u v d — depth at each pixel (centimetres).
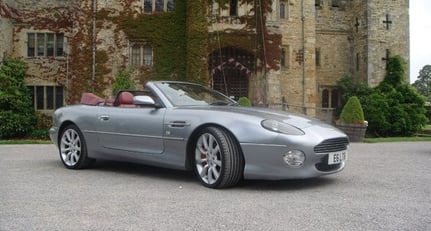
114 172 716
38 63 2497
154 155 645
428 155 1014
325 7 3138
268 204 483
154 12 2398
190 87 714
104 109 726
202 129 594
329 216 432
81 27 2327
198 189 570
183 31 2402
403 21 3069
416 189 571
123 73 2292
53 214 439
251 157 554
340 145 591
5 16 2361
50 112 2500
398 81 2895
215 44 2327
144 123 654
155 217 428
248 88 2481
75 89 2317
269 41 2383
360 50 3095
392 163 845
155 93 667
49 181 626
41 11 2517
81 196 523
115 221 414
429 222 411
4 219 421
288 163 543
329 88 3117
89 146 732
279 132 549
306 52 2717
